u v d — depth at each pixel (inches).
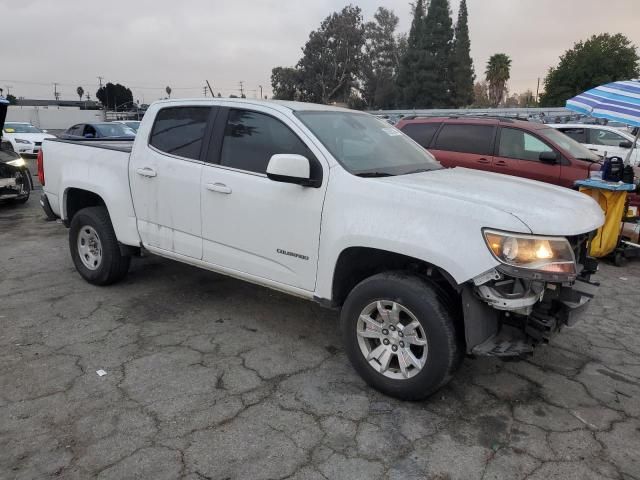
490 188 131.6
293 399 127.6
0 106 319.6
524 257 108.6
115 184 183.9
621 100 246.7
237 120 156.3
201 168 159.5
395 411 123.4
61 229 312.8
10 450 106.3
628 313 192.2
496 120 324.5
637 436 115.9
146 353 149.7
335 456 107.0
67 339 157.4
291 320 176.2
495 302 111.6
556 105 1972.2
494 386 136.3
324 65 2358.5
